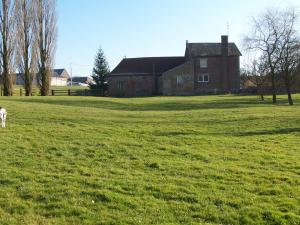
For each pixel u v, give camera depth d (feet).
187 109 143.95
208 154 62.18
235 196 43.01
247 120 103.14
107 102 165.37
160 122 97.19
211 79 311.06
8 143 63.46
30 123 84.02
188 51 319.88
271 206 40.14
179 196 42.45
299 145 70.90
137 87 319.68
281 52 172.96
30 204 39.29
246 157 60.80
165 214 37.81
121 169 52.13
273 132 84.89
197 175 50.31
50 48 230.27
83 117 98.48
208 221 36.78
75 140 68.08
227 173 51.60
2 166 50.98
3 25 205.77
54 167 51.85
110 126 86.07
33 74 224.53
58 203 39.52
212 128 89.10
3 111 77.66
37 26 224.53
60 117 95.61
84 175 48.93
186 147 66.74
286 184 47.52
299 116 110.63
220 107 152.76
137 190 43.78
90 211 38.11
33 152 59.06
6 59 207.21
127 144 67.05
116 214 37.58
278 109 136.46
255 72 200.03
